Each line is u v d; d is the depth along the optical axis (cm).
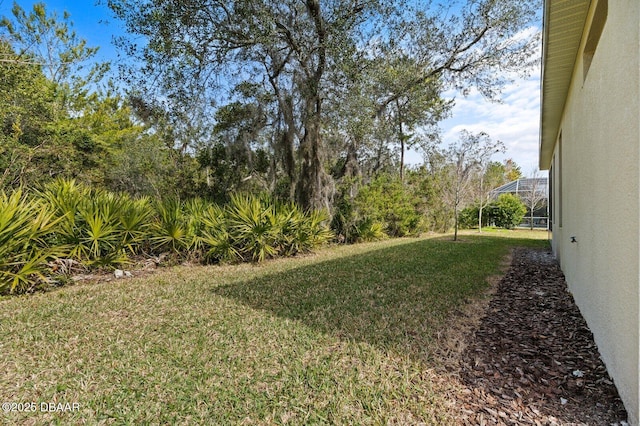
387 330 343
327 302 439
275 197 959
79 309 411
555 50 396
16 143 994
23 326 353
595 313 310
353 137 1028
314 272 643
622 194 222
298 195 1011
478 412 213
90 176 1278
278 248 842
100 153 1388
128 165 1364
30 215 527
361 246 1067
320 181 1014
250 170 1094
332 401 224
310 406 220
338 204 1176
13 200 537
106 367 267
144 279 590
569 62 424
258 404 221
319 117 941
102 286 537
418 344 311
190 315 388
